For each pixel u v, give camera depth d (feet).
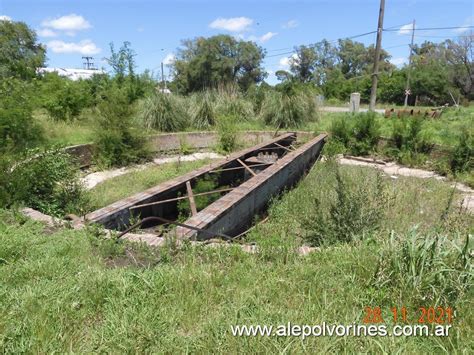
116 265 9.04
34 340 5.98
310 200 18.19
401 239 8.90
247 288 7.80
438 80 128.77
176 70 145.59
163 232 13.01
